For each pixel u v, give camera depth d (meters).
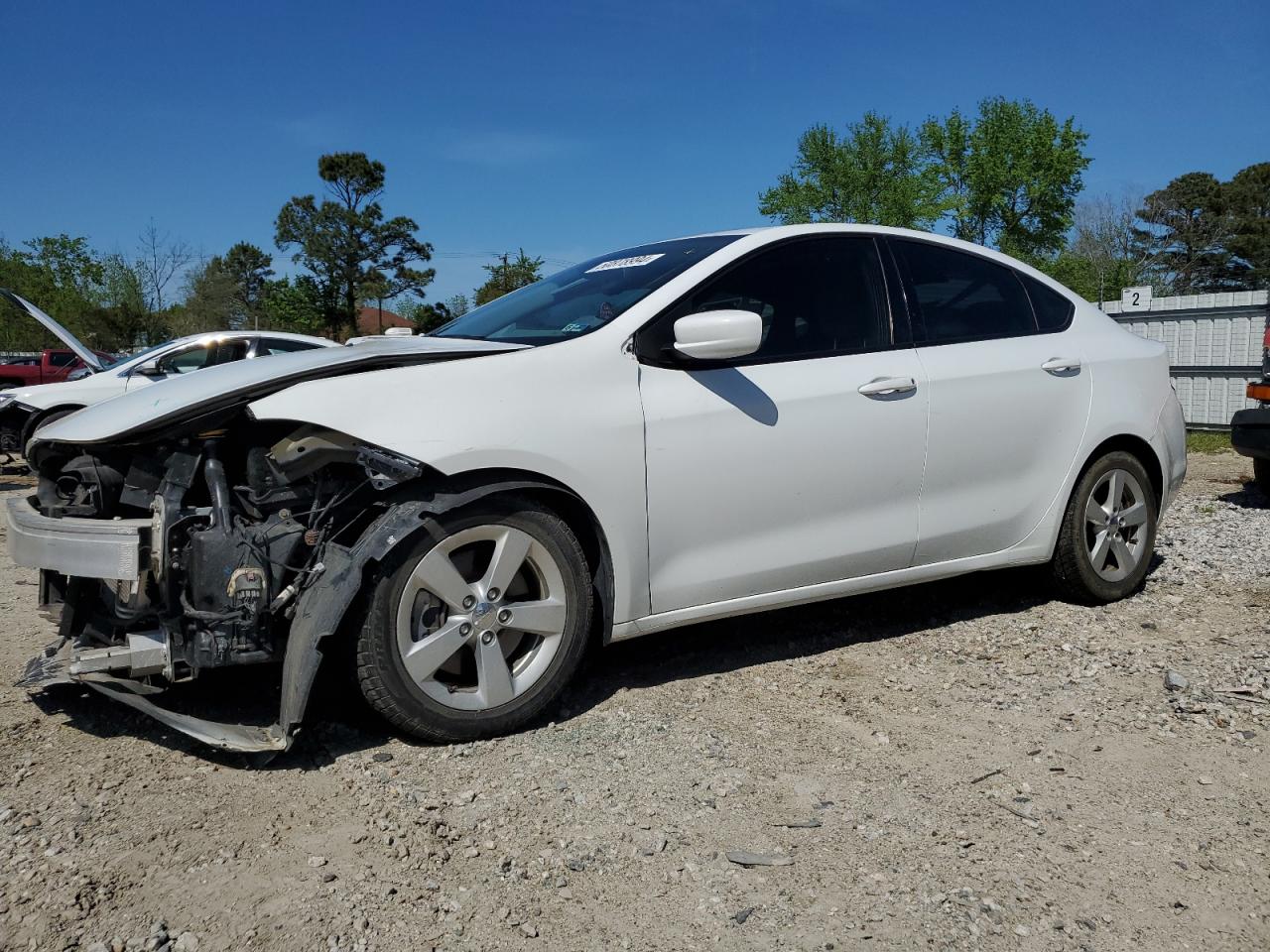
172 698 3.46
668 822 2.64
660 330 3.49
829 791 2.82
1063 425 4.35
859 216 42.34
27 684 3.21
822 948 2.11
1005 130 43.12
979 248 4.45
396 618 2.96
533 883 2.36
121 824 2.61
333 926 2.17
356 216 61.88
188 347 10.89
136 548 2.94
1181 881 2.35
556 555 3.20
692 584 3.52
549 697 3.23
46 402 10.88
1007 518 4.24
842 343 3.87
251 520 3.03
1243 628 4.20
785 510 3.66
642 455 3.35
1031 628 4.28
